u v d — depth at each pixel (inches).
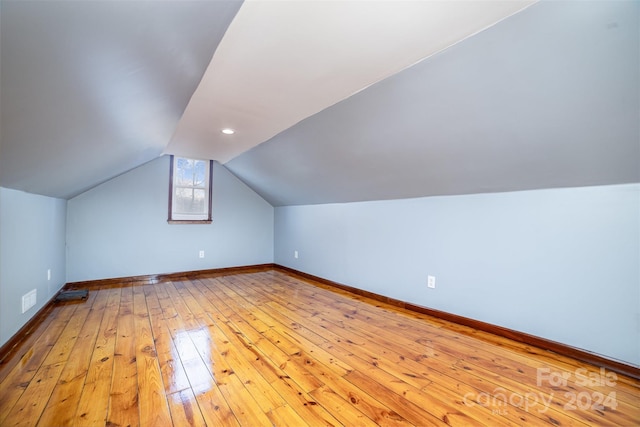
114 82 42.6
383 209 124.3
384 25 47.9
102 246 145.3
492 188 87.1
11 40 24.3
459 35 49.8
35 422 49.4
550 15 42.3
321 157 113.4
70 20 24.9
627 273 65.7
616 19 40.1
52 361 70.1
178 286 146.0
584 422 50.4
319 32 49.9
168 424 49.7
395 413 53.1
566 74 49.3
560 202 75.5
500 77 54.4
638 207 64.1
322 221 159.3
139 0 25.8
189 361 71.2
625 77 46.3
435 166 88.2
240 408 54.2
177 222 164.4
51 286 111.9
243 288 144.6
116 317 100.9
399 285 117.7
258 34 50.3
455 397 57.7
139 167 154.5
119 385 60.7
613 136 56.5
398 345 81.2
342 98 76.5
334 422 50.7
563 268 75.2
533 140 65.1
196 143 127.0
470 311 95.0
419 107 69.3
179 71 51.2
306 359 72.9
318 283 157.5
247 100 78.9
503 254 86.8
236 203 188.2
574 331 73.5
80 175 98.7
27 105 37.9
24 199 85.0
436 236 104.3
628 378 64.2
